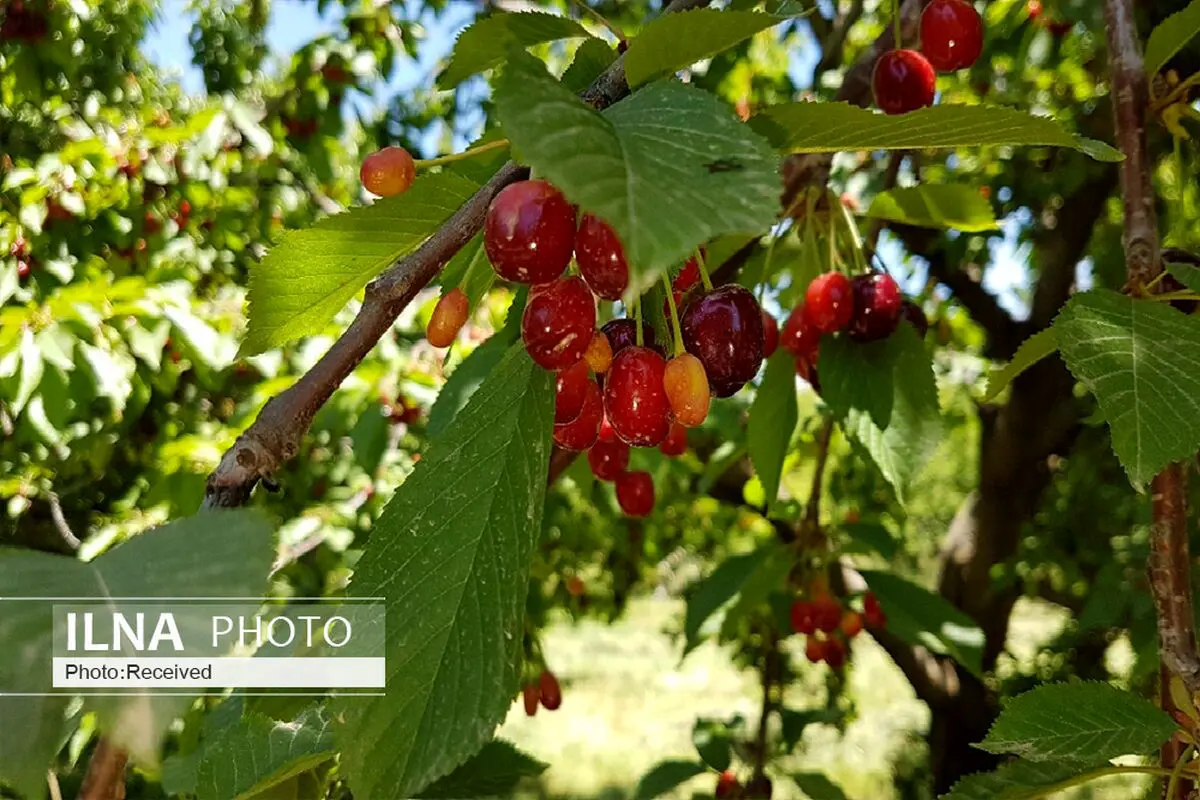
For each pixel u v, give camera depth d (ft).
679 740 39.14
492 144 4.21
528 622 11.76
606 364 4.19
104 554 2.22
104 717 2.04
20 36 19.20
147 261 18.80
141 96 24.40
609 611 26.05
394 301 3.62
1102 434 20.38
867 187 16.90
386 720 3.47
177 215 19.60
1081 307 5.10
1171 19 5.97
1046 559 20.51
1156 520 5.05
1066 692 4.53
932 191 7.79
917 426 7.71
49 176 17.26
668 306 4.52
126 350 13.94
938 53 6.48
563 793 32.76
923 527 39.09
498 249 3.41
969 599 18.19
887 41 7.98
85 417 15.07
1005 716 4.57
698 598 11.37
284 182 23.08
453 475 3.89
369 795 3.35
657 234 2.33
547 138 2.49
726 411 13.17
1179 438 4.66
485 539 3.74
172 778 5.98
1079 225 18.01
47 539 17.90
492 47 4.99
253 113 20.66
